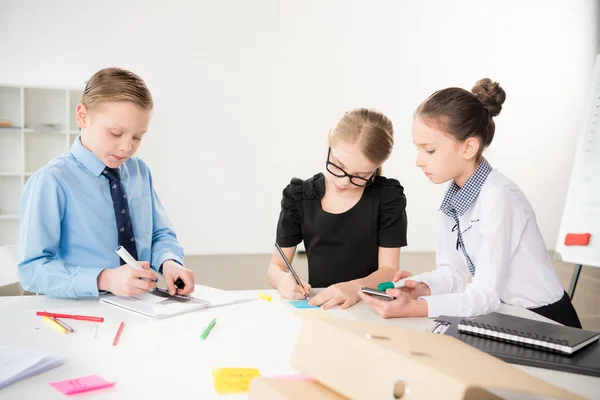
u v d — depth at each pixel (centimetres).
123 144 122
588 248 268
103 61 466
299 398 57
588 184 278
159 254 138
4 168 423
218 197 503
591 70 568
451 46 538
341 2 511
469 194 130
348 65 518
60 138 429
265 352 86
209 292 123
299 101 511
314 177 159
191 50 484
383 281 133
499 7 543
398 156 536
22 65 451
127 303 111
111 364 80
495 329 93
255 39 496
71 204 125
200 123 492
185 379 75
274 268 144
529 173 569
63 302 113
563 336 90
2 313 104
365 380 56
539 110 563
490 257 120
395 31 525
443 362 55
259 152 507
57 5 453
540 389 54
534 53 555
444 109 123
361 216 151
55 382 73
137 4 469
